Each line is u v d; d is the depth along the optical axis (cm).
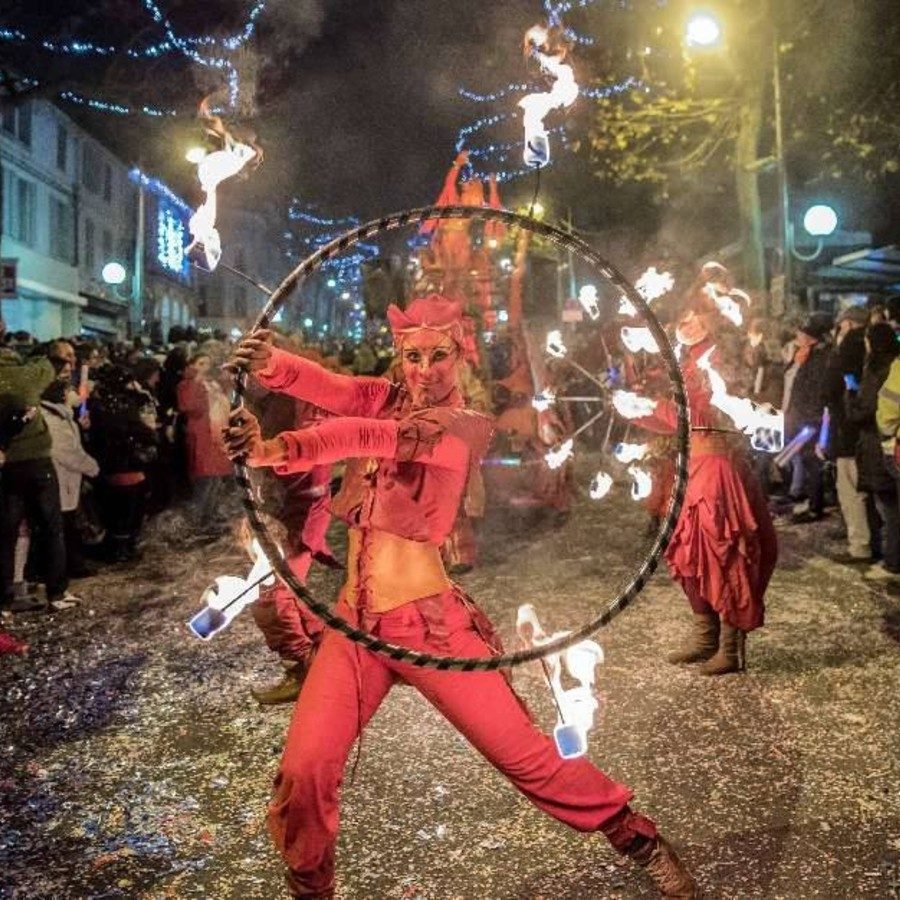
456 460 279
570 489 1071
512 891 332
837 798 388
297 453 256
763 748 437
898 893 322
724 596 520
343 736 279
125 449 888
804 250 1791
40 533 717
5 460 699
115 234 3266
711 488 515
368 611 285
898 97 1450
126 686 548
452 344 291
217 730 478
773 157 1548
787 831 364
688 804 389
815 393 938
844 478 795
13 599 722
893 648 569
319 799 272
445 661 256
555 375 1076
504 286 1152
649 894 326
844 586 720
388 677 290
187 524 1043
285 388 287
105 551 902
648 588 741
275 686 523
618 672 545
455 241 1130
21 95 1420
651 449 537
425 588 286
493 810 389
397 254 1137
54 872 352
